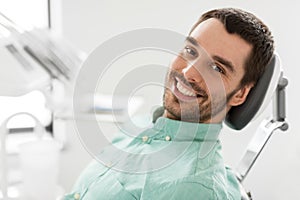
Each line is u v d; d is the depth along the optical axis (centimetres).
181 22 175
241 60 92
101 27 175
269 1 174
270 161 179
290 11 174
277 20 174
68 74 106
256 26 94
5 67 101
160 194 85
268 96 99
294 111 176
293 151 177
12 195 105
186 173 86
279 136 177
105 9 175
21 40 107
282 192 179
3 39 105
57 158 107
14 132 164
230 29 92
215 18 94
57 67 106
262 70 97
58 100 106
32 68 103
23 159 106
